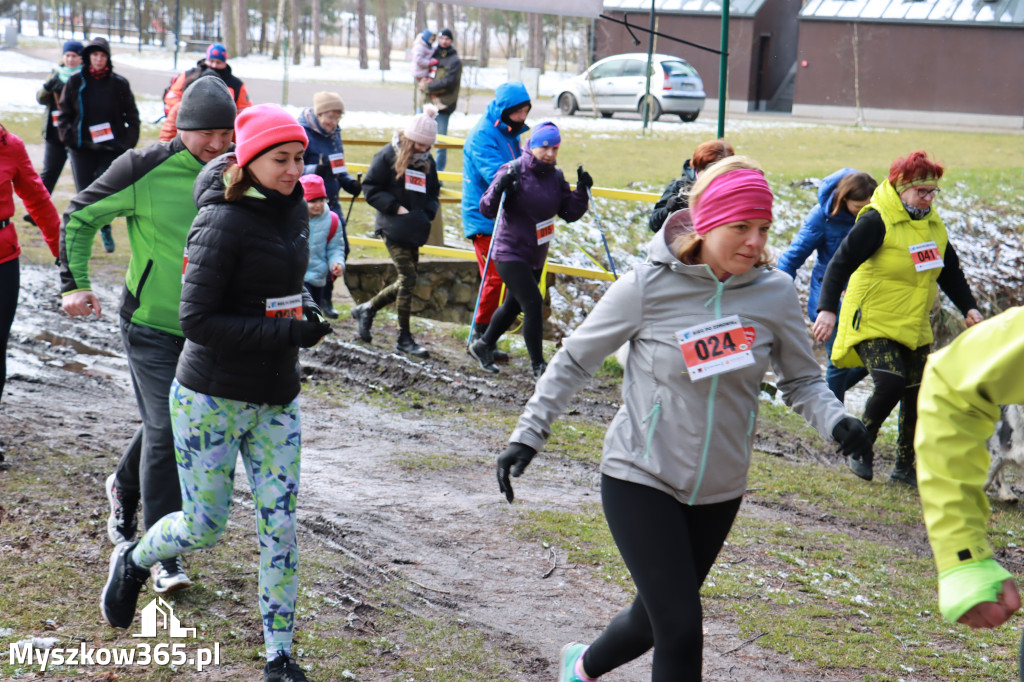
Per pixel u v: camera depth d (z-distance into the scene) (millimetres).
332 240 8172
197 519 3256
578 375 2904
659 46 35438
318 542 4508
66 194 13633
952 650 3988
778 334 2881
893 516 5566
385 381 7359
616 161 20781
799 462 6469
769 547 4902
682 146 23359
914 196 5617
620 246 15945
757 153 23375
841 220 6449
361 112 26656
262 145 2994
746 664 3723
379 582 4164
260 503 3223
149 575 3578
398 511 4992
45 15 66062
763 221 2717
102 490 4789
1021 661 2227
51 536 4203
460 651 3650
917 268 5641
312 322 3066
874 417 5750
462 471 5684
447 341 8445
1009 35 32375
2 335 4816
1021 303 18844
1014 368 1963
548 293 13492
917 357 5906
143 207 3646
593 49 35375
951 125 33156
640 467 2809
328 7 63062
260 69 46500
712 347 2768
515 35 58531
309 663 3434
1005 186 21344
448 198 11828
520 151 7992
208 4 56344
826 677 3672
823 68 34500
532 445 2885
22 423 5645
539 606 4090
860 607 4320
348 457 5773
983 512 2020
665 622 2660
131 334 3697
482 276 8117
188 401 3164
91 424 5809
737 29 35312
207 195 3094
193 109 3609
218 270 3039
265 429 3227
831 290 5812
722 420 2801
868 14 33844
